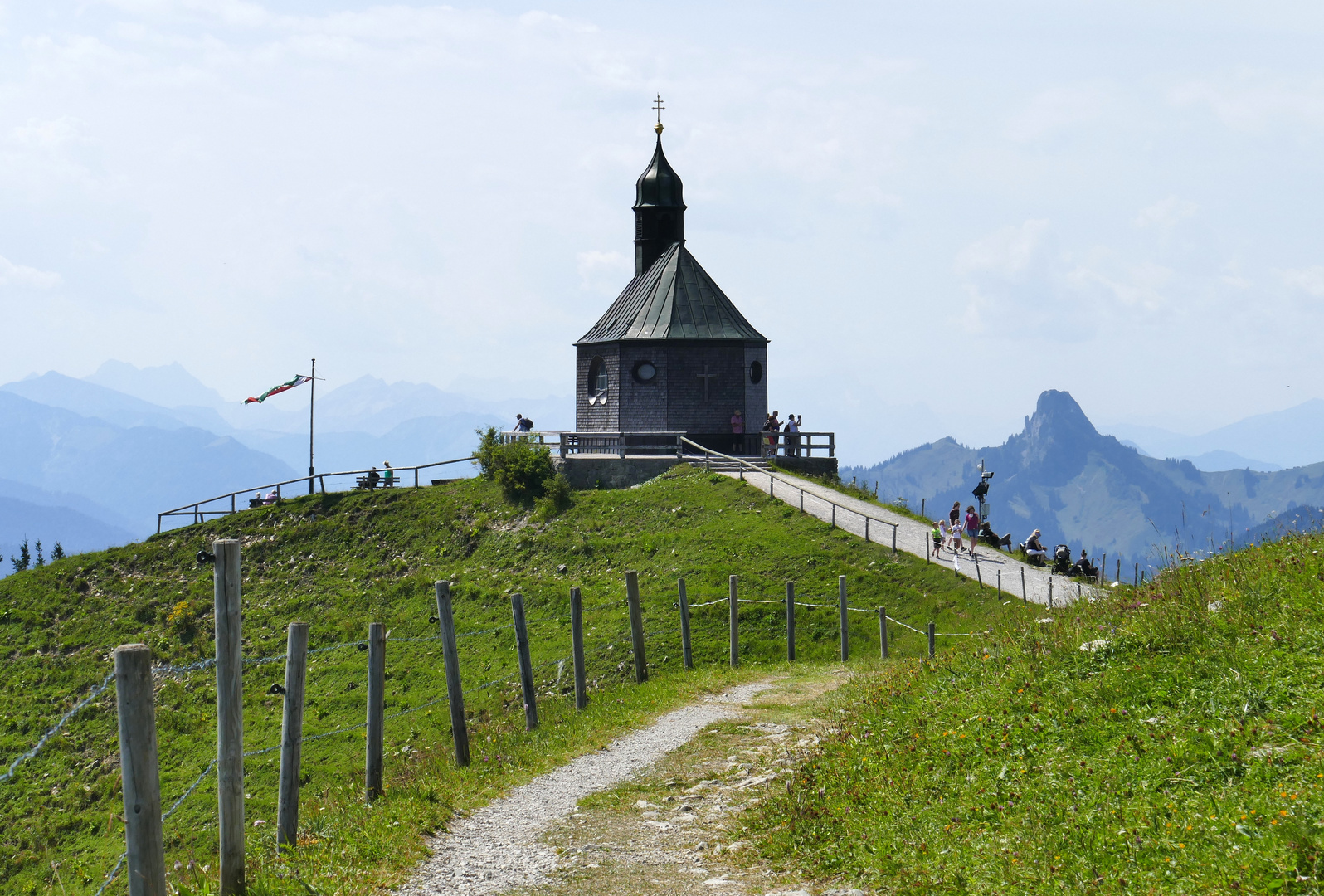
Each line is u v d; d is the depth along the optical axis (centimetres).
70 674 4503
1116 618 1435
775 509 4547
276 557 5497
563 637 3706
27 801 3503
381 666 1498
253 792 3175
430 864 1167
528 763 1667
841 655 3091
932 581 3666
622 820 1338
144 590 5288
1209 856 841
